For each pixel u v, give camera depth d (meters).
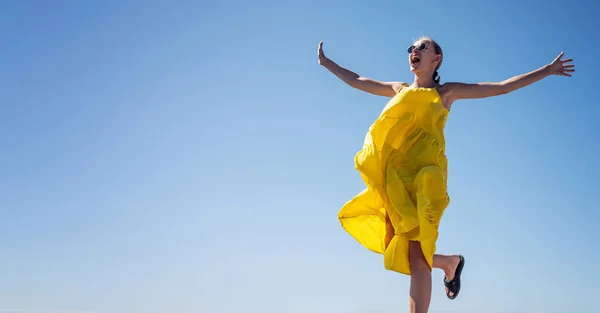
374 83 4.92
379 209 4.39
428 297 3.94
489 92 4.39
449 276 4.72
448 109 4.48
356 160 4.35
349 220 4.46
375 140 4.27
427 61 4.57
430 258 3.95
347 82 5.06
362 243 4.52
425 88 4.25
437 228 4.07
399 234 4.07
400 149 4.25
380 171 4.24
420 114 4.24
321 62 5.23
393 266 4.04
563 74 4.34
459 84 4.45
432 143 4.17
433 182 4.09
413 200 4.09
